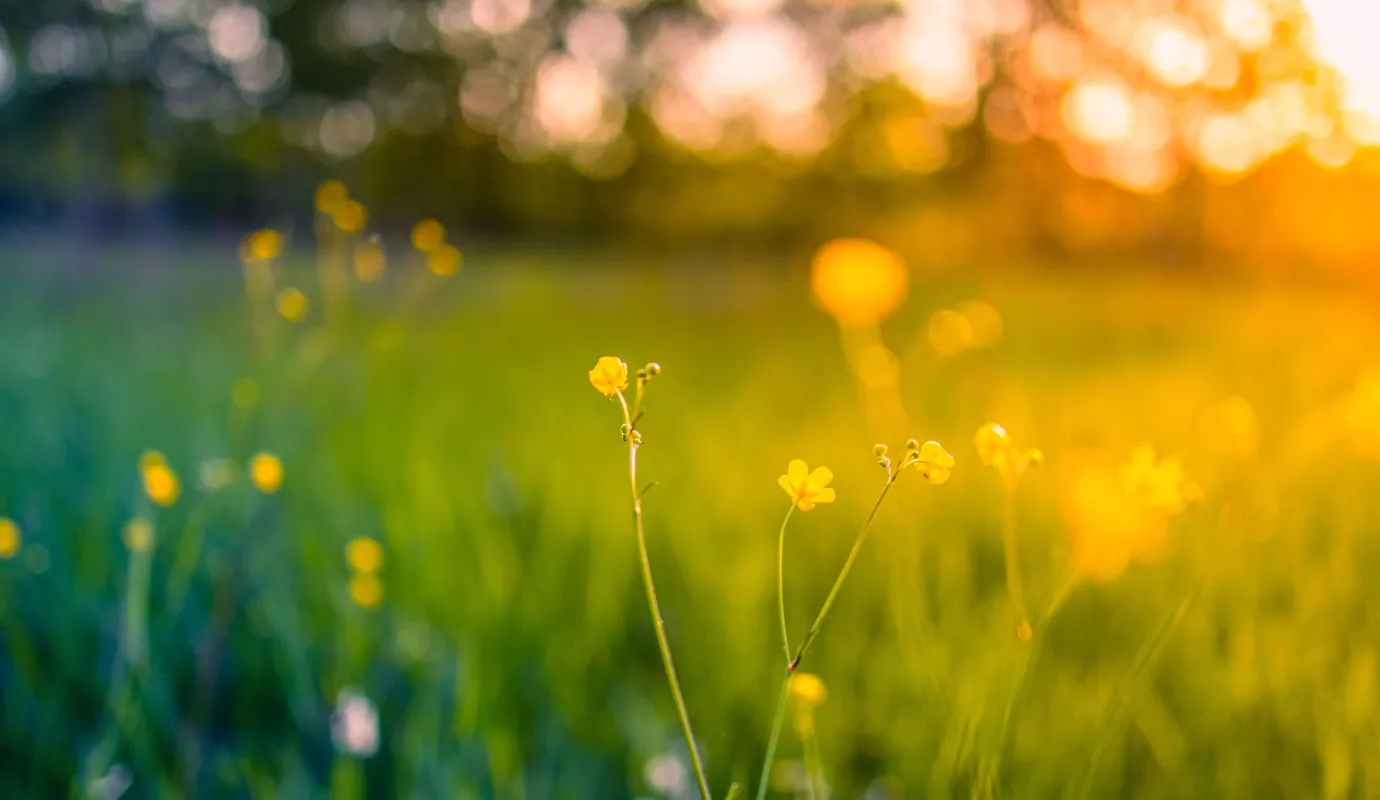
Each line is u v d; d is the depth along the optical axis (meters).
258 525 3.02
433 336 7.67
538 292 13.05
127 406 4.66
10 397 4.94
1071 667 2.29
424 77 33.97
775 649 2.43
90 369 5.75
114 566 2.75
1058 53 22.58
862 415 4.81
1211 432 2.96
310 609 2.63
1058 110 22.72
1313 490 3.19
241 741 2.12
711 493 3.60
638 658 2.55
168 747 2.07
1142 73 18.39
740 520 3.27
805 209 29.55
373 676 2.32
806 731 1.50
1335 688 2.11
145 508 2.87
